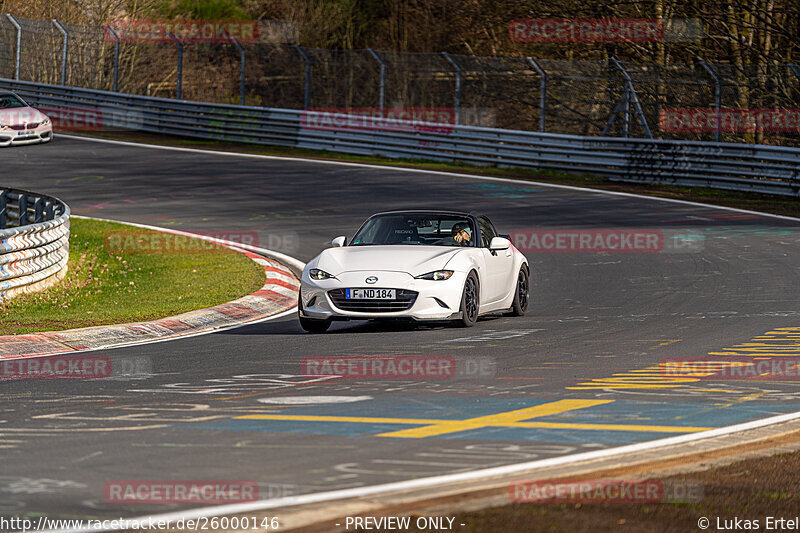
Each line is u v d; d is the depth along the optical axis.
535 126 132.00
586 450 19.64
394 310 37.00
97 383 28.47
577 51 126.69
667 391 26.27
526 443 20.28
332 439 20.73
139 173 94.00
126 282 52.34
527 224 70.00
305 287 38.06
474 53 149.38
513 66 133.25
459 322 38.75
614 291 48.66
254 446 20.12
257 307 45.56
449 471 17.97
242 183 88.75
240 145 113.50
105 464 18.70
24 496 16.48
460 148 100.88
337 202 79.44
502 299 41.31
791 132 107.06
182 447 20.08
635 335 36.53
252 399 25.53
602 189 86.62
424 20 157.12
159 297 47.62
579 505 15.27
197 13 181.50
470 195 82.62
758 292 47.06
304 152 108.81
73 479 17.59
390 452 19.52
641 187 88.44
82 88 124.31
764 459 18.56
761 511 15.11
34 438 21.08
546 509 15.04
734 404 24.58
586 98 122.75
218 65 170.38
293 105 171.00
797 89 108.00
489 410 23.86
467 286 38.44
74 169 95.69
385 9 178.88
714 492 16.11
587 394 25.91
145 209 76.88
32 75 137.25
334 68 167.25
